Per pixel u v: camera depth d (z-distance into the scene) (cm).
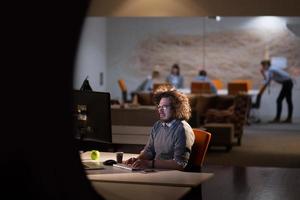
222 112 1164
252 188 719
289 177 796
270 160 945
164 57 1706
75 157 225
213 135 1048
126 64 1738
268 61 1535
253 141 1195
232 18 1653
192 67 1686
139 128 647
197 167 460
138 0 801
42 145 220
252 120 1573
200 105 1325
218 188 718
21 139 218
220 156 986
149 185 371
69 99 220
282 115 1662
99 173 411
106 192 347
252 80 1652
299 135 1302
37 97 217
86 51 1582
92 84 1641
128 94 1733
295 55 1625
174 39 1695
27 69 214
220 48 1666
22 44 212
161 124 466
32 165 220
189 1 795
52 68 216
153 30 1711
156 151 462
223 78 1667
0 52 211
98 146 543
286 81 1530
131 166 436
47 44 214
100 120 454
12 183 220
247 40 1650
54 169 222
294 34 1622
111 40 1747
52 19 212
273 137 1263
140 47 1723
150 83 1692
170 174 408
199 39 1680
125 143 549
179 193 346
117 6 805
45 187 221
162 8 799
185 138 445
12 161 219
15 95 215
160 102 461
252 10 791
